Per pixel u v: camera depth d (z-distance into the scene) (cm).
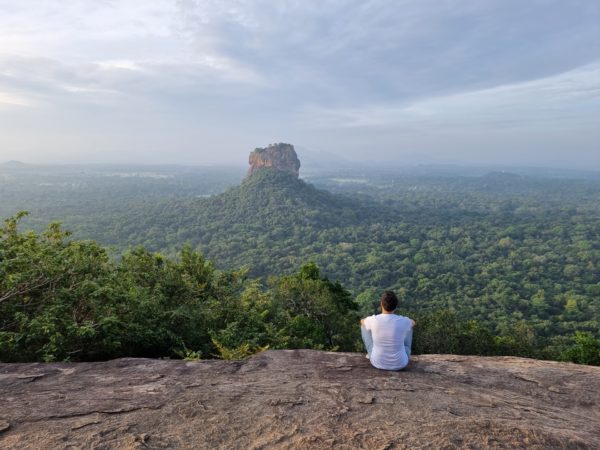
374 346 466
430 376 451
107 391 388
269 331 1336
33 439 295
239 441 300
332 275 9369
